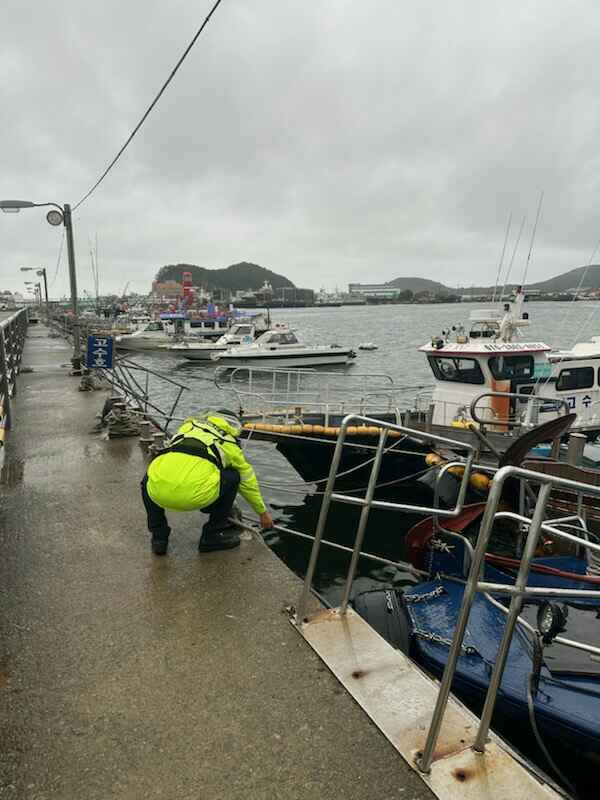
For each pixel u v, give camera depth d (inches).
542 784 84.0
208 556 161.3
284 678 107.9
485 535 82.4
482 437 288.4
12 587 144.2
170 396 983.6
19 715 98.0
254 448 586.6
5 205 518.6
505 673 138.6
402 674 108.5
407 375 1229.7
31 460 263.1
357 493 421.4
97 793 82.0
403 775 85.2
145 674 109.2
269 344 1358.3
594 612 164.4
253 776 85.1
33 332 1357.0
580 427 429.1
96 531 180.2
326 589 271.3
